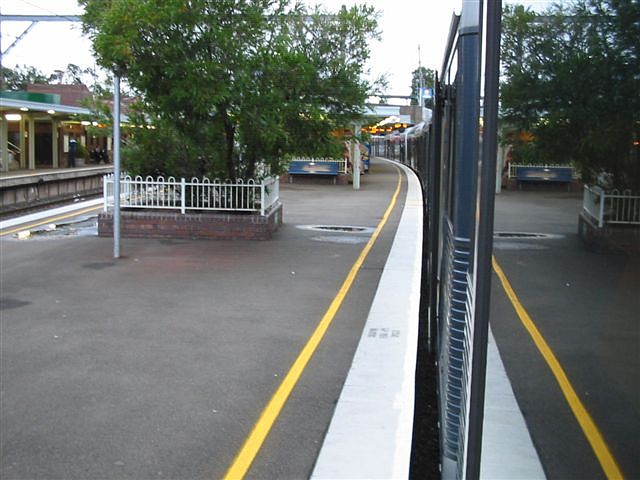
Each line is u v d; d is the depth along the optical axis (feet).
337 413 15.26
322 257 36.19
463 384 8.01
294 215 56.24
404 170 131.34
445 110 17.30
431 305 21.02
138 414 15.40
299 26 43.65
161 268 32.83
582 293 4.74
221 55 38.32
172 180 43.01
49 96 113.19
